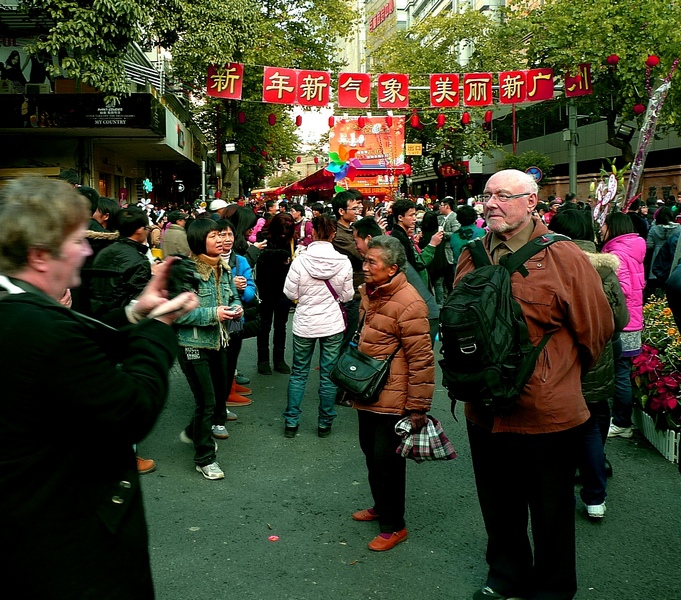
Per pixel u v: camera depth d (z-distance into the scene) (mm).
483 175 47594
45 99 16188
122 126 16375
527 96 14258
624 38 16969
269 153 32344
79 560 1681
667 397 5207
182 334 4922
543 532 3150
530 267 3090
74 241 1796
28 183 1784
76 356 1645
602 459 4176
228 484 4898
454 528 4195
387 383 3918
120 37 13586
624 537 4035
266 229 8203
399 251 3924
